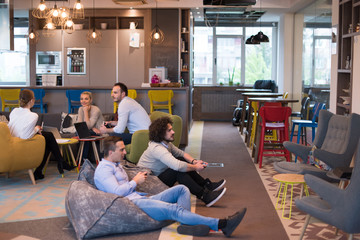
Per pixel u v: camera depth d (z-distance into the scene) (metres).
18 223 4.28
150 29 12.07
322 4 9.73
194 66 14.82
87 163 4.34
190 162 5.03
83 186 4.07
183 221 3.93
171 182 4.88
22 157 5.60
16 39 14.66
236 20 14.13
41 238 3.89
